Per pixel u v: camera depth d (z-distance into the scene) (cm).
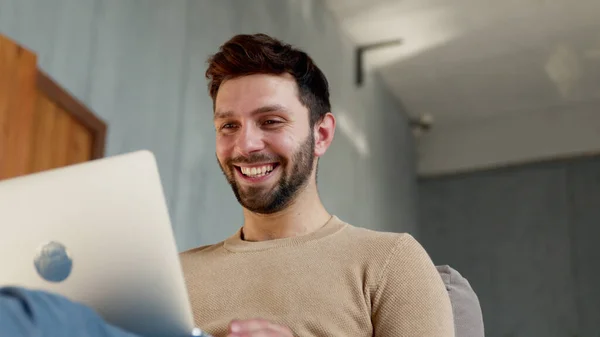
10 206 97
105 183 97
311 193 152
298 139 148
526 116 660
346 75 529
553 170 644
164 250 98
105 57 274
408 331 128
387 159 595
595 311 598
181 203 311
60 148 242
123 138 280
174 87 318
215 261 146
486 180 666
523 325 616
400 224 612
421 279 135
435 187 682
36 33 238
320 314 132
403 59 575
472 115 668
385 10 517
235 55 149
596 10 506
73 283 96
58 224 96
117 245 97
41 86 231
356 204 507
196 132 331
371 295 135
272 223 150
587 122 638
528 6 507
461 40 549
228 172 149
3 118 205
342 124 501
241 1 386
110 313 97
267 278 138
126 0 291
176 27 325
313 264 139
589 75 588
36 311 77
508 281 632
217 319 135
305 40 463
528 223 640
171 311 98
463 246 657
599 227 616
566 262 619
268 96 146
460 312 155
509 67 581
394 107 634
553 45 548
